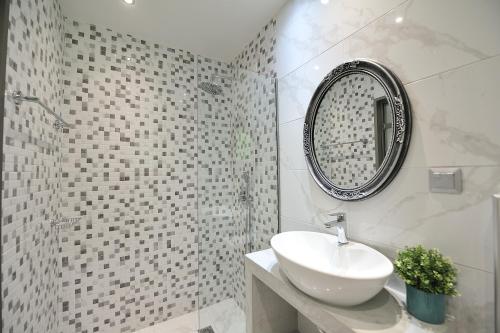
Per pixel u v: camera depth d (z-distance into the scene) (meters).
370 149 1.05
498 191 0.69
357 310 0.80
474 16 0.74
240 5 1.60
